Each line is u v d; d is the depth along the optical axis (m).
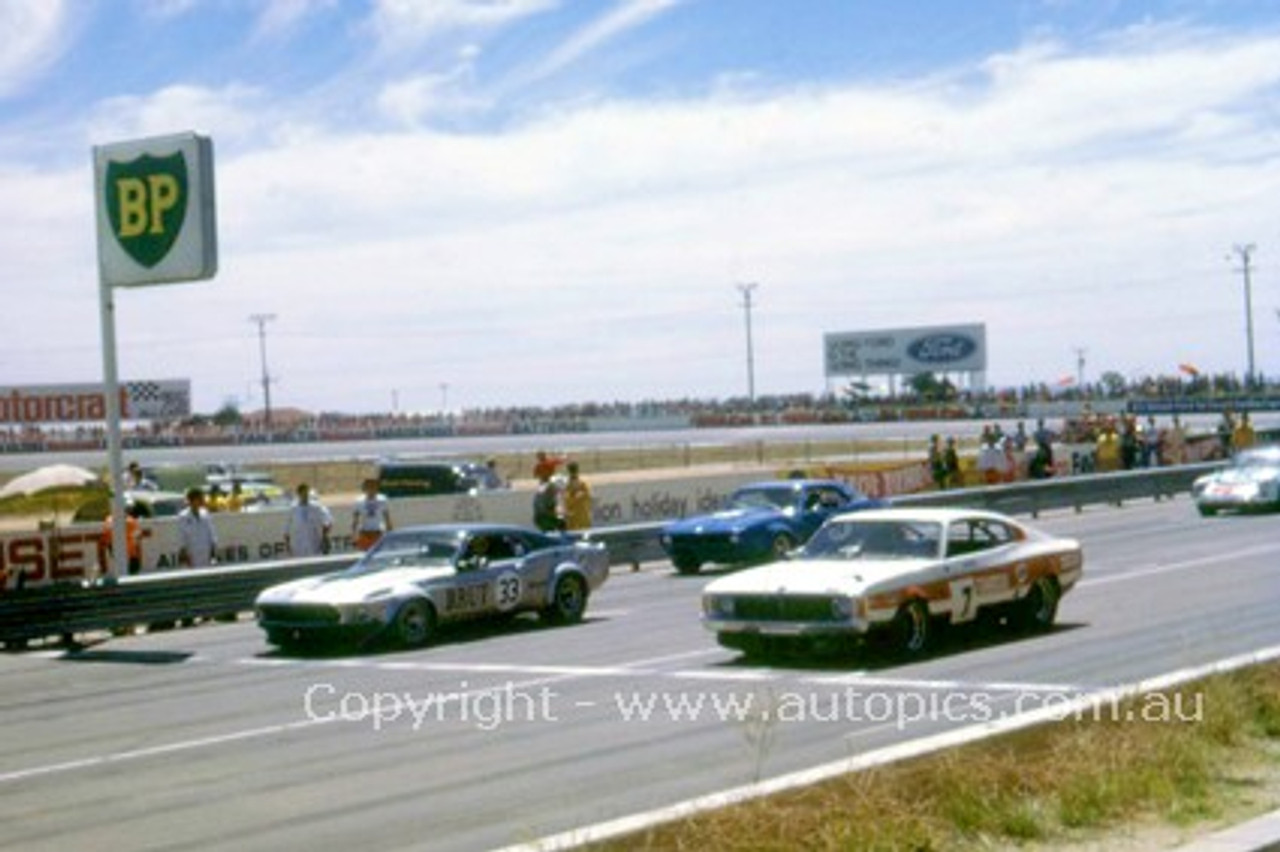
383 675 15.09
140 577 20.41
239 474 51.31
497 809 9.01
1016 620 16.25
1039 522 35.34
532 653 16.34
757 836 6.77
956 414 101.06
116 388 21.30
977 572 15.40
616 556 27.38
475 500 31.84
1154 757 8.23
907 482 40.81
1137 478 41.38
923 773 7.62
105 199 21.86
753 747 10.50
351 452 78.50
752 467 59.84
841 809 7.01
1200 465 44.38
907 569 14.70
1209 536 28.80
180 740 11.93
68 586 19.44
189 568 22.45
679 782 9.53
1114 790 7.71
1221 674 9.89
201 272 21.22
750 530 25.00
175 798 9.74
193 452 76.06
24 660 18.03
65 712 13.74
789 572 14.86
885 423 96.69
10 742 12.18
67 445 76.75
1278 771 8.46
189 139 21.33
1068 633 16.02
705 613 14.92
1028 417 96.00
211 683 15.23
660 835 6.80
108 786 10.23
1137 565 23.53
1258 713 9.47
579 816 8.71
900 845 6.88
